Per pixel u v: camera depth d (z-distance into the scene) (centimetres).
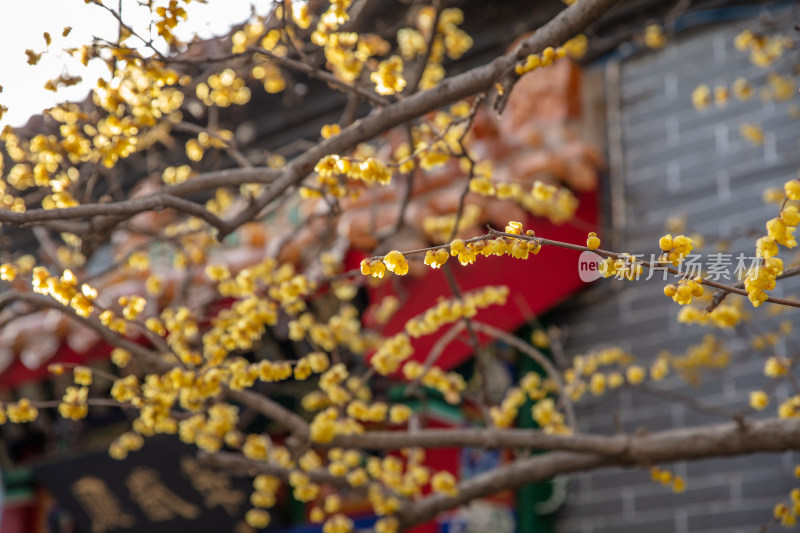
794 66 521
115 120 311
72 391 350
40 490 815
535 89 629
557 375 429
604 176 689
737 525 590
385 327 601
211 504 700
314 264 551
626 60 713
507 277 612
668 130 680
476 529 625
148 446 689
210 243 529
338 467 434
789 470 578
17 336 676
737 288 200
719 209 645
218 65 404
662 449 395
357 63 329
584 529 647
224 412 406
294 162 313
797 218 188
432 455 616
